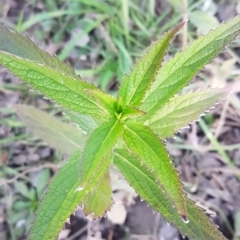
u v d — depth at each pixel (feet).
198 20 1.09
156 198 0.60
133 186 0.62
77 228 1.03
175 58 0.53
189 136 1.08
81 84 0.48
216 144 1.06
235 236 1.03
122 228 1.03
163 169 0.45
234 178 1.07
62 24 1.15
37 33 1.14
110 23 1.14
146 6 1.16
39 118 0.78
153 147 0.47
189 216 0.60
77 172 0.60
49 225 0.58
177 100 0.64
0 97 1.09
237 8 1.15
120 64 1.11
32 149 1.07
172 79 0.55
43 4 1.15
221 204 1.06
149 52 0.46
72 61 1.14
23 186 1.05
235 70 1.10
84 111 0.51
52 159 1.07
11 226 1.02
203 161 1.08
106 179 0.66
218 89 0.64
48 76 0.47
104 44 1.14
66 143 0.78
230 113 1.10
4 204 1.04
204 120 1.10
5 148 1.07
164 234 1.03
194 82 1.10
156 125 0.66
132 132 0.50
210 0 1.16
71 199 0.59
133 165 0.63
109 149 0.47
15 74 0.46
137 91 0.50
